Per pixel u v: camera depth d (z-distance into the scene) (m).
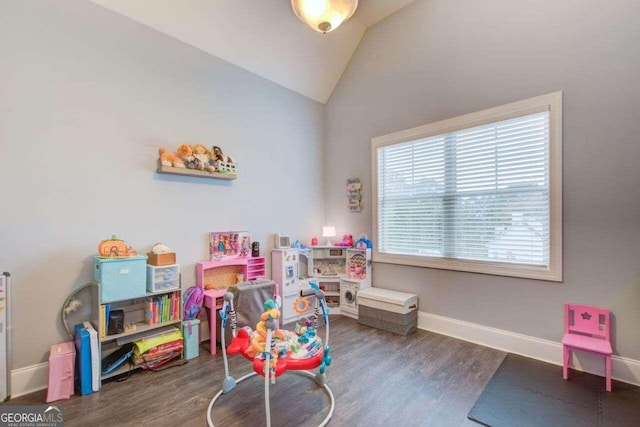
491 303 2.92
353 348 2.89
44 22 2.26
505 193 2.85
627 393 2.11
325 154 4.54
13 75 2.14
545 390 2.16
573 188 2.47
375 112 3.89
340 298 3.98
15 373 2.11
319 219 4.46
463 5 3.08
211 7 2.89
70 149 2.37
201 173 3.01
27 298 2.18
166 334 2.59
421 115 3.43
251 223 3.61
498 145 2.89
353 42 4.00
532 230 2.70
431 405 2.00
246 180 3.56
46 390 2.17
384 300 3.36
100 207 2.51
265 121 3.76
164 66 2.89
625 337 2.28
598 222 2.37
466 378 2.34
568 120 2.48
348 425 1.81
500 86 2.84
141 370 2.46
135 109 2.71
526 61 2.69
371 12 3.65
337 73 4.25
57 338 2.29
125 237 2.64
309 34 3.58
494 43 2.88
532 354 2.66
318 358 1.96
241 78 3.51
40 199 2.24
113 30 2.58
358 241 3.95
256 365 1.84
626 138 2.26
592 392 2.13
